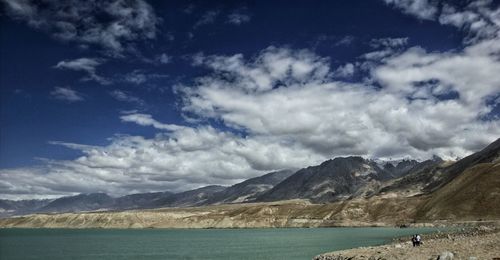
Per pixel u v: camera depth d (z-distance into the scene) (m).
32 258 115.81
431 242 74.75
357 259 59.25
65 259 112.19
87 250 141.38
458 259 41.50
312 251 112.19
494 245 50.69
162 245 159.50
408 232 190.25
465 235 95.69
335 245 128.62
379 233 193.75
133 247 152.12
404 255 52.50
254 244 149.38
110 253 127.88
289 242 153.75
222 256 107.31
